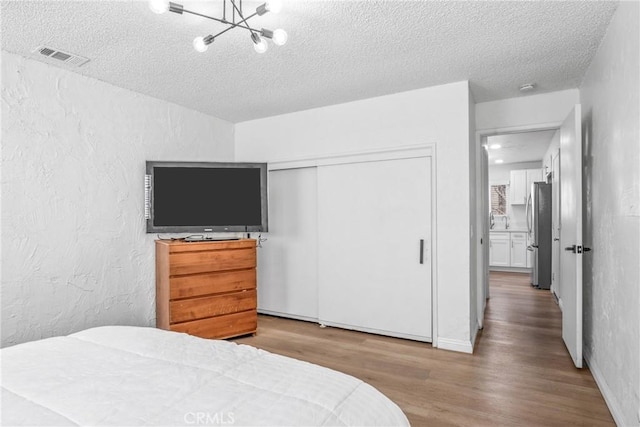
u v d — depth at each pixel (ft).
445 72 9.78
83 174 9.90
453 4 6.62
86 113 9.98
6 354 4.29
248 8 6.80
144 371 3.76
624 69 6.39
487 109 12.29
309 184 13.34
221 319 11.26
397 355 10.04
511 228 26.35
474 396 7.64
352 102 12.18
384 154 11.65
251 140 14.46
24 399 3.24
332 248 12.71
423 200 11.08
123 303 10.87
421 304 11.13
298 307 13.67
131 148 11.13
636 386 5.78
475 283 11.93
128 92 11.05
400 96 11.31
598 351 8.17
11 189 8.48
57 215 9.34
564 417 6.81
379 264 11.82
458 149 10.45
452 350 10.40
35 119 8.90
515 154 22.25
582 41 8.04
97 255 10.22
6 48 8.25
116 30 7.52
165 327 10.70
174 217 11.38
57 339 4.86
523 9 6.79
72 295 9.63
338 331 12.28
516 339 11.29
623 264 6.44
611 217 7.19
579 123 8.82
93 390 3.37
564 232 10.61
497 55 8.75
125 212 10.95
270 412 2.98
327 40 8.00
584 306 9.70
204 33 7.67
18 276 8.59
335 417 2.98
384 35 7.79
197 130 13.25
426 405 7.30
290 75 9.96
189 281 10.78
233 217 11.93
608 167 7.45
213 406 3.06
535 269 19.31
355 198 12.21
